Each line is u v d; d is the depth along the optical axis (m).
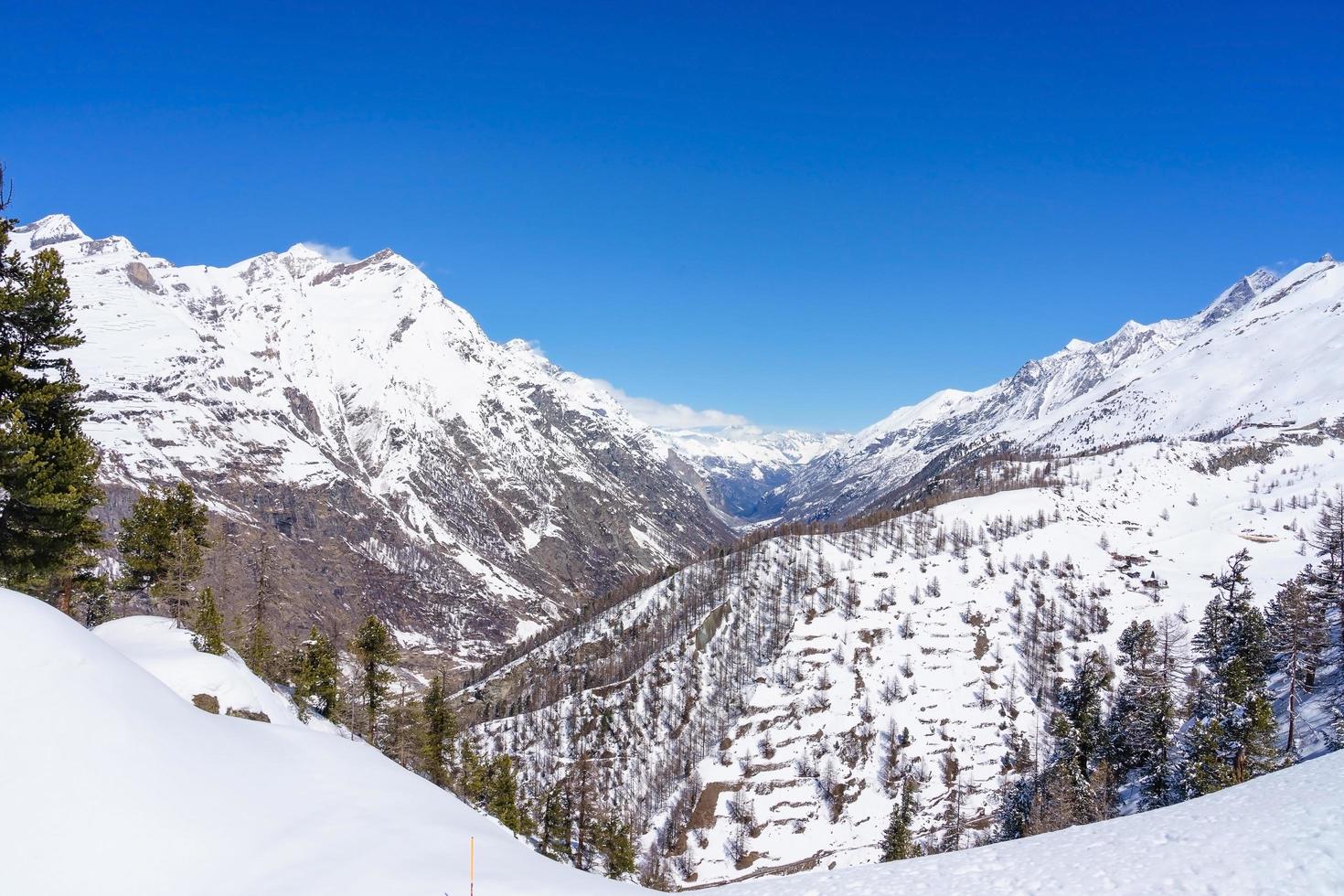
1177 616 192.62
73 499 39.41
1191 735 98.00
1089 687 147.50
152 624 54.19
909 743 156.75
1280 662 117.62
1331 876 19.20
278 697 69.56
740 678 187.88
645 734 178.62
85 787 22.28
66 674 25.09
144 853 21.69
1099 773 108.88
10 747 21.80
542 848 98.00
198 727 30.06
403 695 96.94
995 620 195.75
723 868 133.00
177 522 76.12
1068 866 24.41
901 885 25.61
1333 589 119.56
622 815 150.12
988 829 124.06
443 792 41.94
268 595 109.31
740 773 152.88
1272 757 86.44
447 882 25.44
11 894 18.89
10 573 41.16
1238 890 19.67
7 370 37.81
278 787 29.75
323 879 23.77
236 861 23.31
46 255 39.34
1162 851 24.09
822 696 171.25
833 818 142.12
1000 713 165.38
